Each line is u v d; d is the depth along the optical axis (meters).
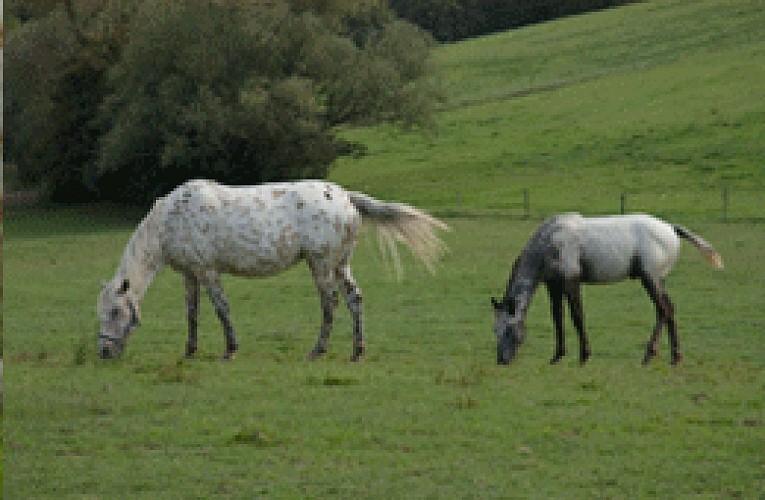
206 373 13.30
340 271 15.52
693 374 14.16
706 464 9.43
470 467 9.26
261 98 46.66
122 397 11.65
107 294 14.71
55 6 58.25
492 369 14.30
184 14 48.84
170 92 48.06
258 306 22.81
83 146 55.47
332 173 58.91
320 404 11.38
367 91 51.25
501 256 31.14
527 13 108.31
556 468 9.27
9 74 54.56
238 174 51.84
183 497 8.45
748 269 26.94
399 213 15.41
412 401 11.62
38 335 18.70
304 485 8.75
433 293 24.48
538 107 66.88
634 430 10.55
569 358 16.56
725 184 46.88
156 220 14.93
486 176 53.72
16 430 10.27
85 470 9.07
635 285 25.02
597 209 43.78
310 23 50.41
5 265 31.84
